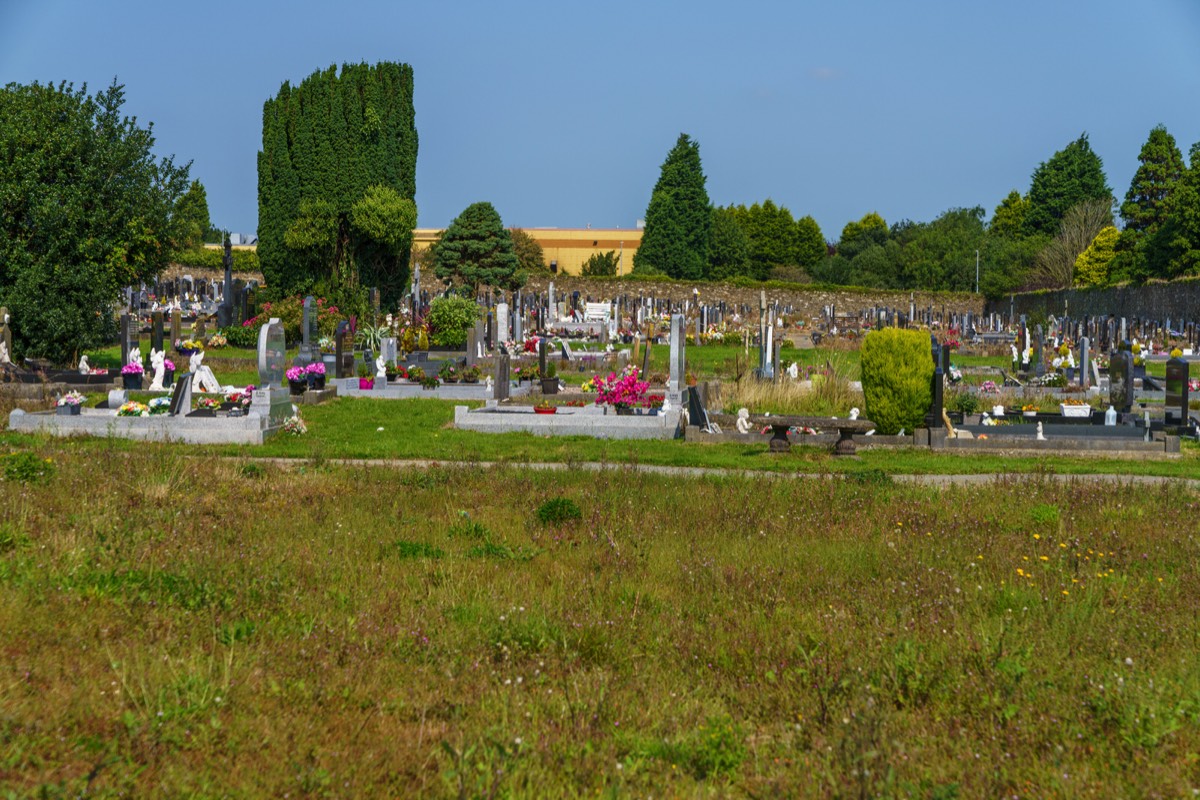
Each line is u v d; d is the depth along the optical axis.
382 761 5.73
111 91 36.44
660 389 29.33
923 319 80.44
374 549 10.98
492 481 15.45
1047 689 6.99
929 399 21.42
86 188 34.66
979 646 7.73
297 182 53.94
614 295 89.88
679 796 5.43
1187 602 9.37
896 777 5.60
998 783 5.66
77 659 6.92
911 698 6.97
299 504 13.34
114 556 9.83
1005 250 102.94
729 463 18.31
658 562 10.67
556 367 38.09
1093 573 10.22
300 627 8.13
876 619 8.58
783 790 5.51
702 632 8.36
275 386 22.50
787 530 12.22
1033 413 25.42
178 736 5.73
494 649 7.76
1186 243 73.62
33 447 18.55
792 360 43.81
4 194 33.16
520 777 5.51
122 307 49.28
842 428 19.20
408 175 57.59
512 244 82.00
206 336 45.47
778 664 7.55
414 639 7.94
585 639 8.02
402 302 55.12
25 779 5.07
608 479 15.76
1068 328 61.56
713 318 71.81
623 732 6.25
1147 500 14.26
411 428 23.05
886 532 12.11
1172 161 85.25
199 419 20.62
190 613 8.27
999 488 15.02
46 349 33.44
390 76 56.34
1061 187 109.69
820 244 126.12
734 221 113.75
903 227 142.88
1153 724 6.32
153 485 13.80
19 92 35.44
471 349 37.38
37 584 8.59
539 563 10.61
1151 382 33.38
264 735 5.93
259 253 54.94
